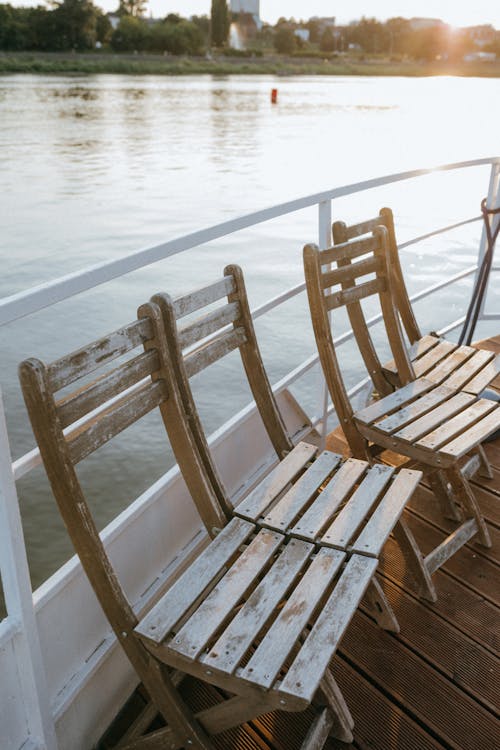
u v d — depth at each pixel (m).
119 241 17.23
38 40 139.00
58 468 1.37
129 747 1.62
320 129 44.50
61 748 1.62
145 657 1.47
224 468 2.35
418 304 9.90
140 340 1.65
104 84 106.38
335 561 1.60
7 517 1.29
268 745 1.68
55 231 18.09
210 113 57.72
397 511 1.77
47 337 9.54
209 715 1.48
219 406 7.42
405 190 21.09
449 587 2.20
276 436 2.15
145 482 6.18
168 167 29.80
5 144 37.78
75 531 1.41
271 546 1.67
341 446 2.99
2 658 1.37
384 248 2.62
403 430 2.18
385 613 1.99
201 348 1.92
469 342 3.56
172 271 12.84
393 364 2.69
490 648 1.96
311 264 2.27
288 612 1.45
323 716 1.63
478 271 3.58
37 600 1.47
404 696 1.80
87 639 1.67
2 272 14.46
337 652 1.95
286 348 8.62
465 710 1.76
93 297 11.16
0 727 1.41
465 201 19.05
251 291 11.39
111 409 1.64
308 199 2.36
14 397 7.80
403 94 89.62
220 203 21.77
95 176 27.53
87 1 137.75
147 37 151.00
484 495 2.69
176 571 2.02
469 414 2.26
